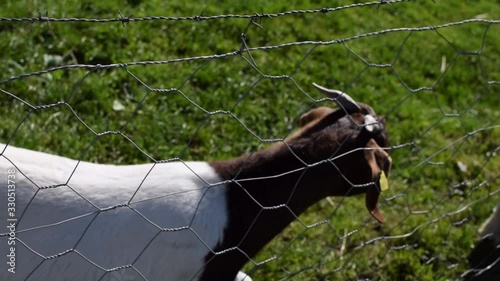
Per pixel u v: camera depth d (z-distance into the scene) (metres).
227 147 6.02
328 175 3.96
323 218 5.60
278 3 8.40
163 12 7.52
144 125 5.94
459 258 5.46
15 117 5.69
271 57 7.37
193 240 3.58
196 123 6.18
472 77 8.26
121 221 3.43
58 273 3.36
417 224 5.66
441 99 7.66
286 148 3.89
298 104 6.73
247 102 6.54
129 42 6.92
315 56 7.65
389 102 7.24
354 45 8.11
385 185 4.04
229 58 7.09
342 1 9.00
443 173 6.36
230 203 3.72
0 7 6.83
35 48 6.45
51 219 3.31
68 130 5.70
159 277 3.55
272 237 3.94
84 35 6.80
